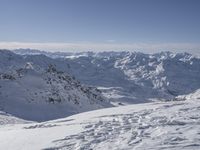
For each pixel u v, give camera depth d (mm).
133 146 16859
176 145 15953
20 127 34531
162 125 21531
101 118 29766
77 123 28281
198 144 15781
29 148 19594
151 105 37531
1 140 24266
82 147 18031
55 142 20172
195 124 20875
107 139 19375
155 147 16047
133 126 22516
